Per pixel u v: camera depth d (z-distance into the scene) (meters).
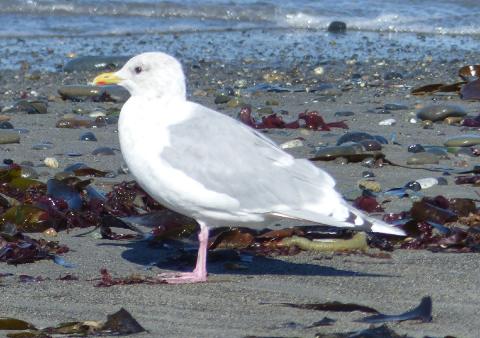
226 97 17.61
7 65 21.98
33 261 8.76
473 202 10.11
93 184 11.55
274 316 7.28
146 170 8.11
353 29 27.36
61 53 23.56
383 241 9.22
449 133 14.72
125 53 23.53
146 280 8.16
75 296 7.77
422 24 27.44
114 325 6.91
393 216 9.90
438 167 12.58
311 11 28.30
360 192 11.08
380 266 8.65
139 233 9.67
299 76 20.91
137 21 27.36
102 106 17.23
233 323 7.11
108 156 13.24
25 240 9.15
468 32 26.91
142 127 8.14
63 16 27.36
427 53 23.88
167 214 9.52
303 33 26.92
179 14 28.03
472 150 13.43
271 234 9.21
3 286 7.99
